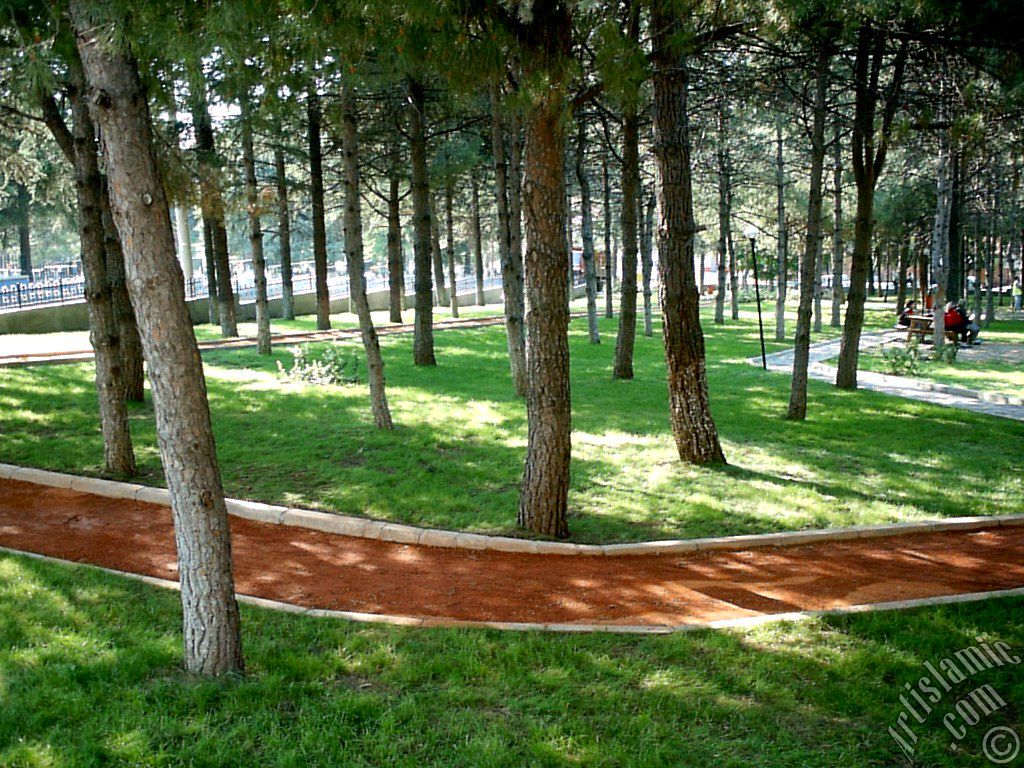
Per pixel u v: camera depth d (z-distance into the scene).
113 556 7.78
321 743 4.37
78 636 5.55
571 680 5.20
